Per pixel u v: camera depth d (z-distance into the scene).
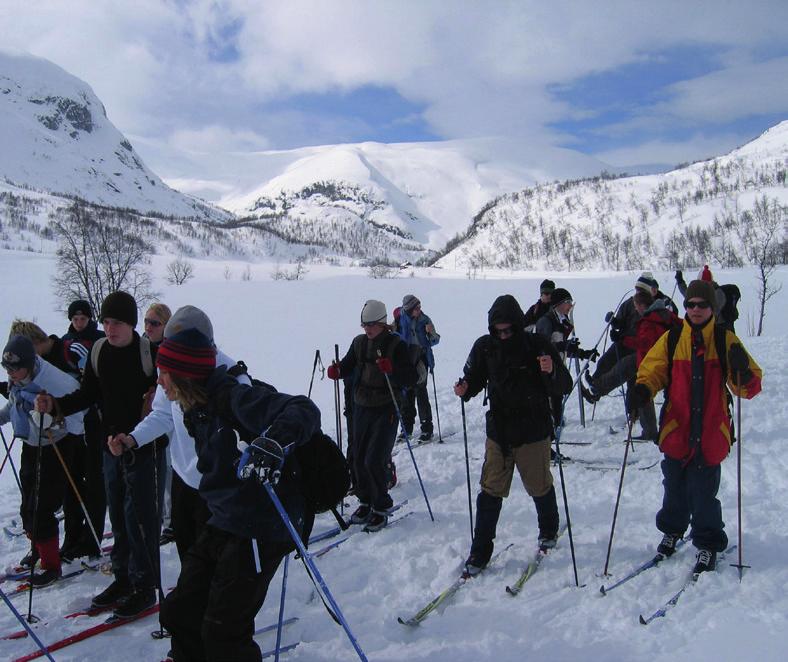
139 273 56.00
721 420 3.83
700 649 3.04
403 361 5.09
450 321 33.81
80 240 52.81
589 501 5.21
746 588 3.59
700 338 3.90
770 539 4.18
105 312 3.77
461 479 6.16
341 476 2.82
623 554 4.21
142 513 3.72
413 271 119.69
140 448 3.71
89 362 3.93
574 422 7.83
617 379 5.37
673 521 4.06
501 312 4.08
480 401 9.93
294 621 3.65
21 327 4.67
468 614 3.61
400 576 4.18
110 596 3.88
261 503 2.64
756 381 3.80
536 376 4.14
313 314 40.41
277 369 21.25
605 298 41.28
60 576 4.38
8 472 9.59
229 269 109.25
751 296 38.94
